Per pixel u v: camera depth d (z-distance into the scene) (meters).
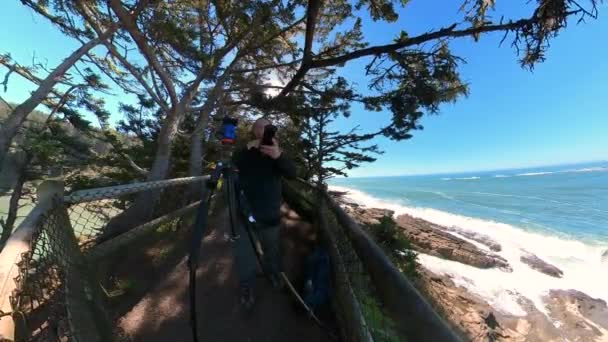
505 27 6.75
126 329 2.47
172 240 4.14
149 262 3.52
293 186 7.61
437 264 22.03
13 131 8.40
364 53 8.97
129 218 5.59
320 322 2.48
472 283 19.81
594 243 29.59
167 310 2.74
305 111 11.55
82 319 1.50
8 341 0.98
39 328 1.20
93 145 15.34
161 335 2.49
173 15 8.22
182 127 12.77
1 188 11.96
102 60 10.57
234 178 2.35
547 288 19.80
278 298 2.88
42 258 1.35
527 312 16.88
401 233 10.72
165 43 8.40
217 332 2.54
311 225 5.02
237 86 11.29
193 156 8.55
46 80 8.79
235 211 2.43
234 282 3.12
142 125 14.11
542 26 6.11
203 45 8.85
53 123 13.38
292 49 11.48
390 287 1.04
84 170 13.62
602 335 15.12
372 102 10.35
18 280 1.12
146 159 12.44
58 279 1.41
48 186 1.55
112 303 2.74
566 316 16.59
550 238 32.06
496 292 18.92
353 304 2.02
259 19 8.02
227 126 2.35
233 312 2.72
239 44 9.63
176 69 11.45
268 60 11.72
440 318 0.84
